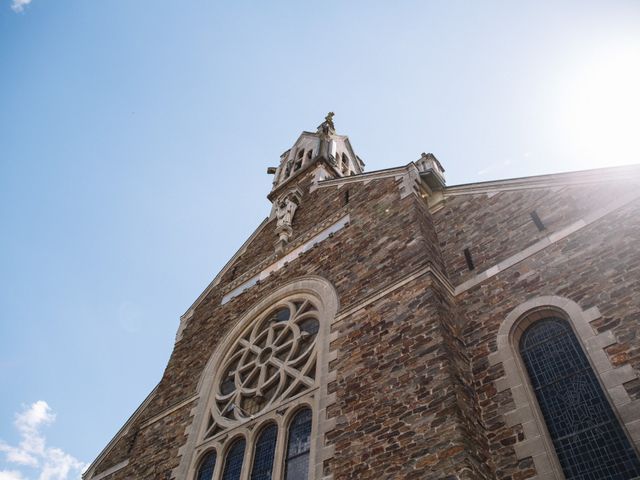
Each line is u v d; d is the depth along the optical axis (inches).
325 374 510.6
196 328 808.9
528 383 416.8
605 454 352.2
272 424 538.3
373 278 563.8
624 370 364.5
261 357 632.4
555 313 438.6
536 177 551.5
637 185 462.9
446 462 359.3
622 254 426.0
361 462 408.8
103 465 755.4
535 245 493.4
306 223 788.0
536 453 368.5
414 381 427.5
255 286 756.6
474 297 499.2
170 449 619.2
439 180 648.4
